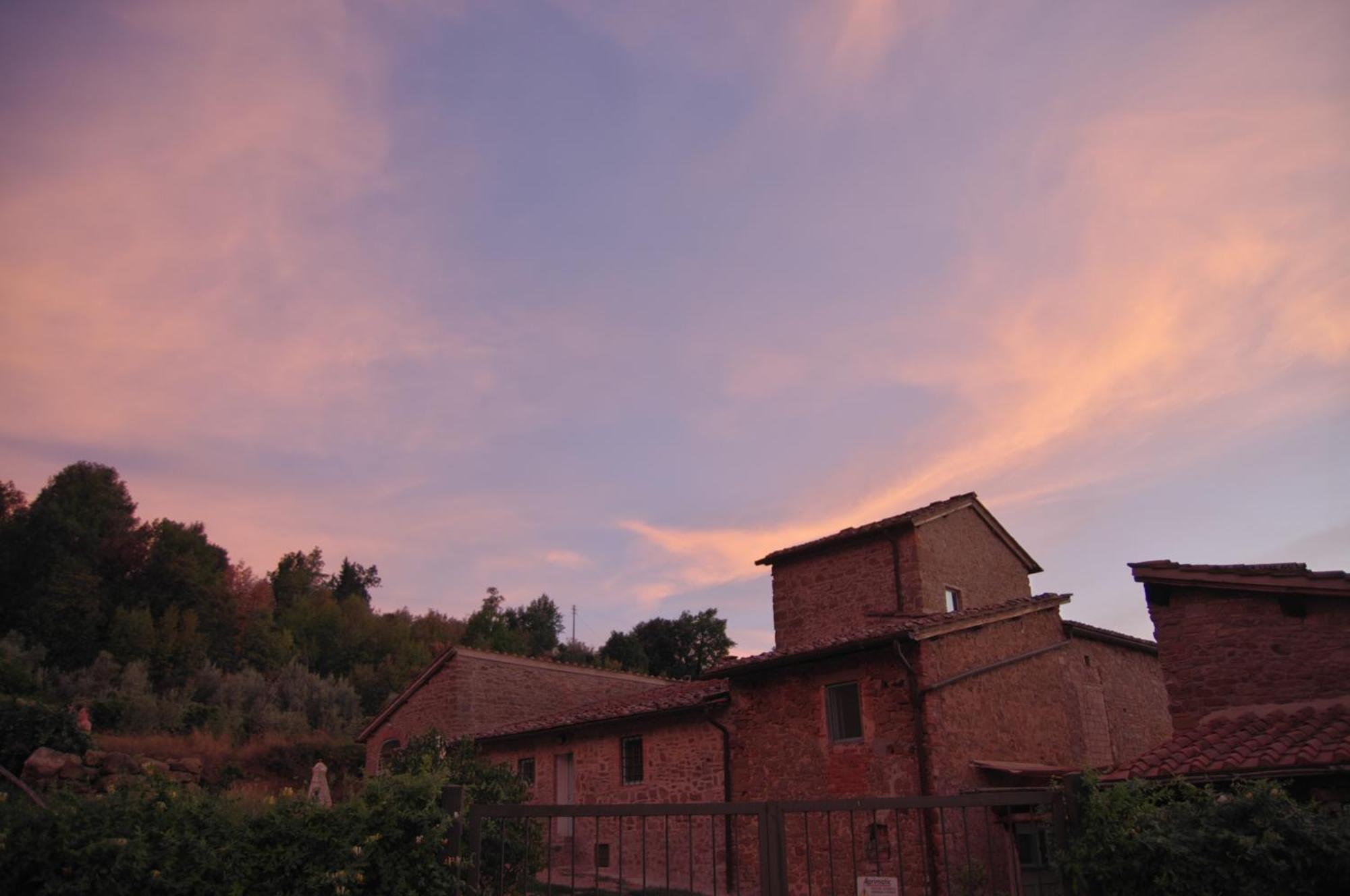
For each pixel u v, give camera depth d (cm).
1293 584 1159
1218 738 1128
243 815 696
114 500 5738
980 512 2259
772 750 1670
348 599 7338
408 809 701
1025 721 1636
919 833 1395
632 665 5834
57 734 1675
